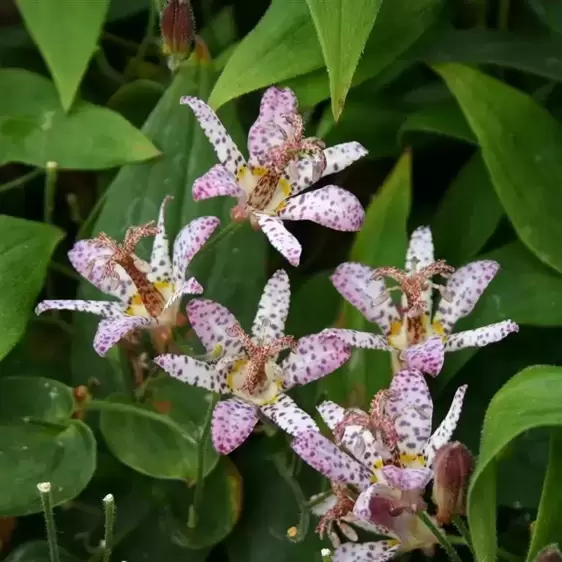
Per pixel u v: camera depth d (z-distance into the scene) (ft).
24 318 1.32
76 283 1.46
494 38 1.42
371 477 1.22
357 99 1.43
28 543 1.31
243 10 1.50
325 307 1.39
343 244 1.45
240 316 1.36
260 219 1.30
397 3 1.39
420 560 1.32
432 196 1.47
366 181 1.46
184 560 1.32
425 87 1.45
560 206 1.35
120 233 1.38
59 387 1.33
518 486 1.32
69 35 1.38
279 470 1.33
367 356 1.32
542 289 1.34
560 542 1.21
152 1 1.47
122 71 1.53
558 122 1.38
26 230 1.35
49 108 1.42
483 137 1.34
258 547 1.31
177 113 1.39
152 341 1.33
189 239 1.28
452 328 1.32
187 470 1.31
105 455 1.35
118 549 1.32
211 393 1.33
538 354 1.38
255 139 1.34
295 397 1.35
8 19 1.52
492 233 1.39
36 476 1.29
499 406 1.19
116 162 1.38
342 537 1.31
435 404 1.36
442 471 1.20
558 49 1.40
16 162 1.44
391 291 1.34
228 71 1.34
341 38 1.26
